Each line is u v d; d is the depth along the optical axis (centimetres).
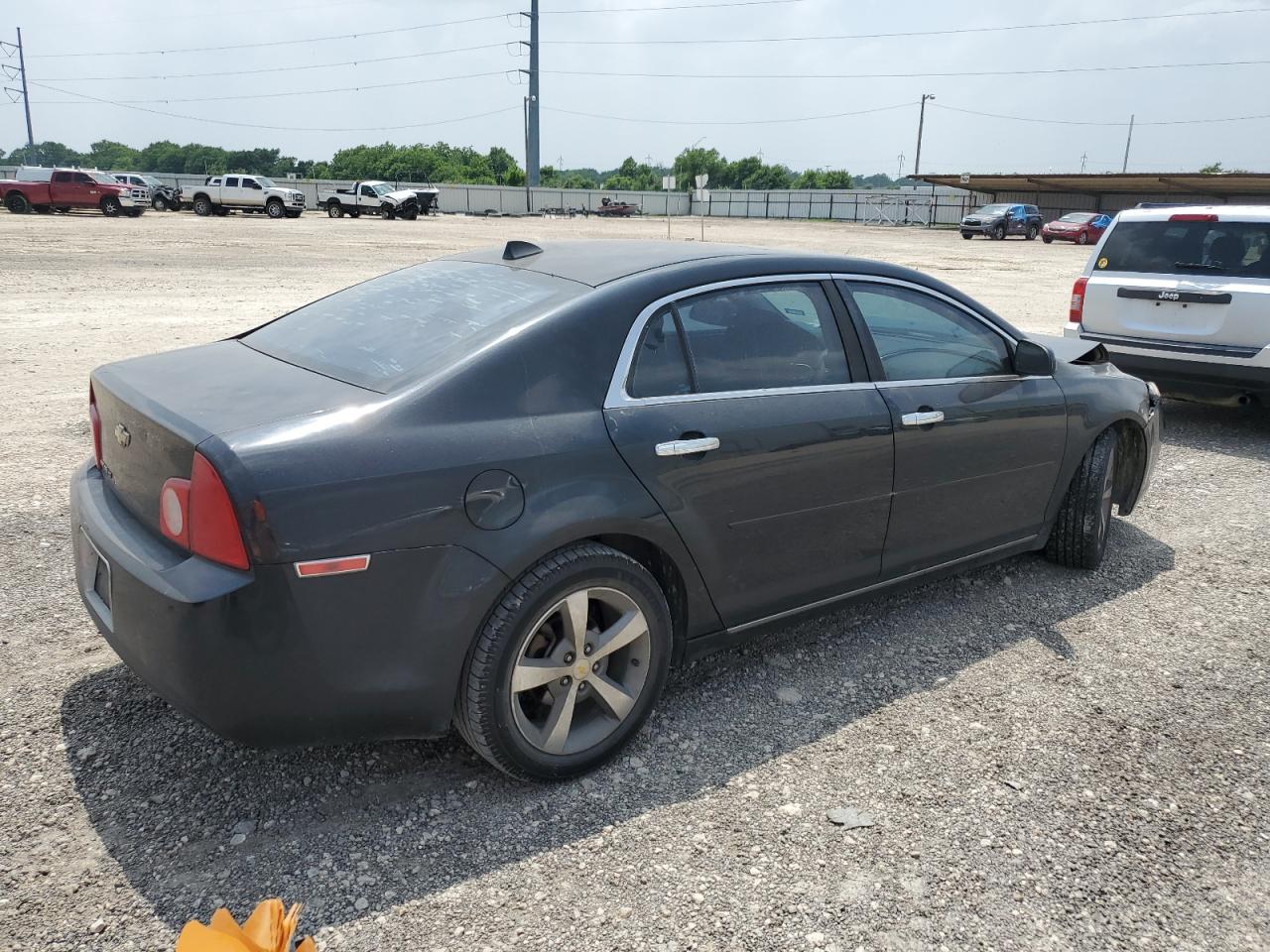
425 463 248
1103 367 477
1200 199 5903
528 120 8719
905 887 250
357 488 239
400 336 297
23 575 416
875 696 347
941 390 375
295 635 236
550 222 5269
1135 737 325
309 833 262
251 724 241
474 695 262
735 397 314
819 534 340
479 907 237
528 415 270
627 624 289
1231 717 340
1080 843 270
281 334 329
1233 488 621
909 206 7181
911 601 432
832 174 13688
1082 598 439
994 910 243
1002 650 386
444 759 300
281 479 231
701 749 311
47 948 219
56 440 622
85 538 280
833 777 297
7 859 247
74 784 278
